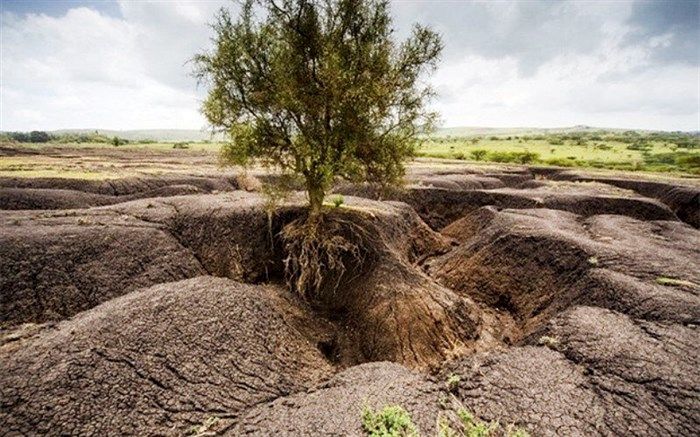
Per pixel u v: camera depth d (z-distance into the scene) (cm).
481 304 1590
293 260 1423
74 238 1311
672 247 1642
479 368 842
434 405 703
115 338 809
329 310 1403
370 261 1466
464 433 642
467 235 2448
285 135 1417
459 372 841
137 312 899
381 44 1370
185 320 917
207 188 3100
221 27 1329
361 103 1289
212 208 1694
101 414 665
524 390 744
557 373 795
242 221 1611
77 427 635
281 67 1317
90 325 837
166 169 3950
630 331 929
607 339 888
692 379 730
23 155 5528
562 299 1317
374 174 1530
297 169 1451
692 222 3238
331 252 1440
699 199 3281
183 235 1584
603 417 661
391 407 657
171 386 757
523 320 1428
